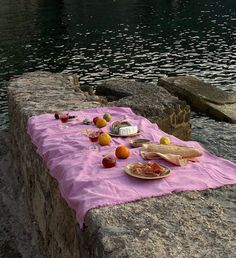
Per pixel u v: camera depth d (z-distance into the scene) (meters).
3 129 5.10
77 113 3.05
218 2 16.70
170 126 3.92
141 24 12.39
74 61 8.58
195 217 1.68
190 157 2.16
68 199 1.91
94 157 2.22
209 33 11.19
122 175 2.00
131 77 7.55
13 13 14.21
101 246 1.54
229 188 1.91
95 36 10.86
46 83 4.13
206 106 5.57
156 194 1.83
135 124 2.77
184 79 6.42
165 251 1.48
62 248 2.22
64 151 2.34
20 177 3.54
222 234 1.58
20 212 3.25
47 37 10.76
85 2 16.42
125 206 1.76
